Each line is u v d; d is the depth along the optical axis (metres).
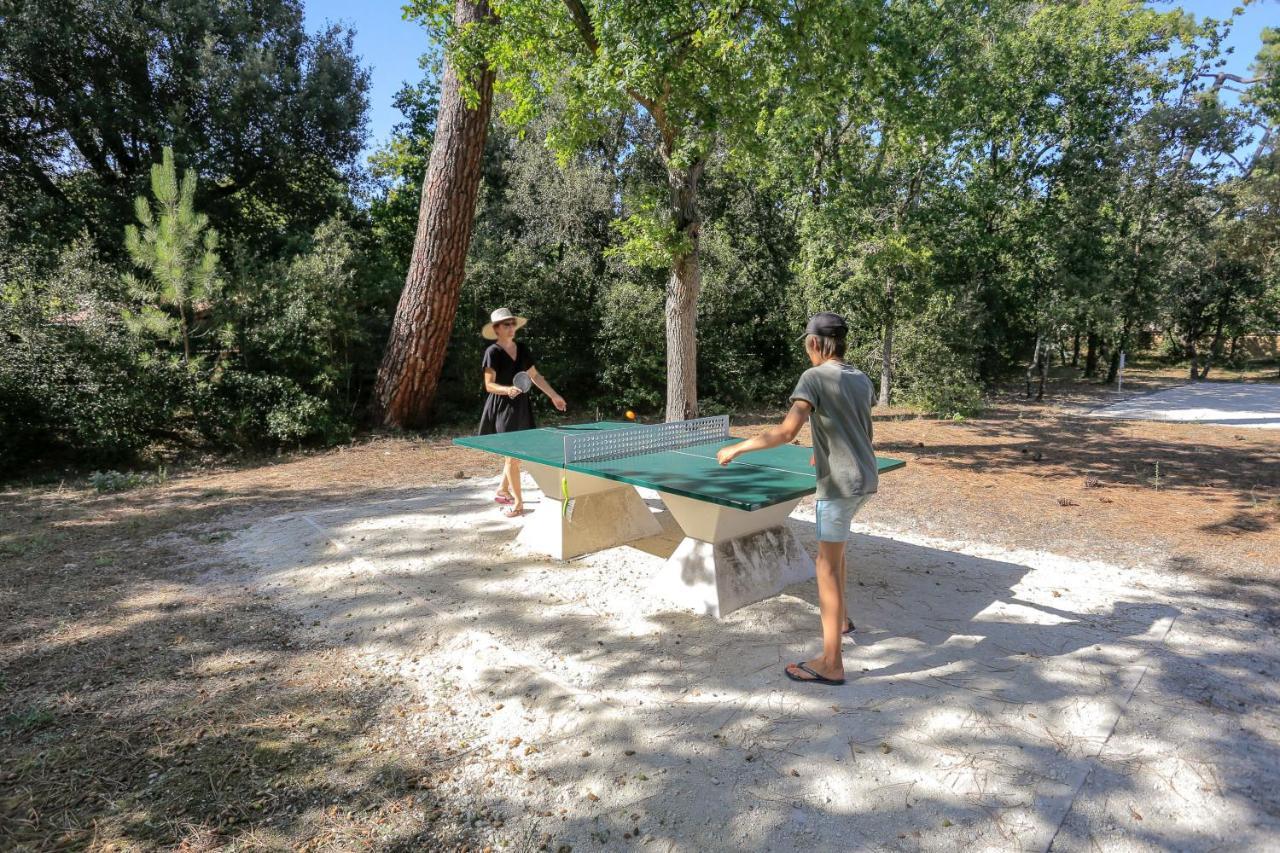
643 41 6.10
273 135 13.33
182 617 3.93
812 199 14.42
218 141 12.99
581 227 14.52
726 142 7.84
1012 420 12.92
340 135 14.38
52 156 12.56
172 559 4.98
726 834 2.20
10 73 11.53
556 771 2.53
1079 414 13.76
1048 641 3.51
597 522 5.06
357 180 15.55
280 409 9.78
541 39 6.92
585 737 2.73
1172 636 3.56
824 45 6.59
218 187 13.34
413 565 4.76
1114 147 16.81
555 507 4.91
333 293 10.72
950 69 12.75
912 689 3.05
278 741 2.72
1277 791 2.38
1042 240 16.91
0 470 8.58
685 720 2.84
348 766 2.56
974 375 14.37
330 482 7.74
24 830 2.21
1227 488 7.08
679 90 6.71
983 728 2.74
